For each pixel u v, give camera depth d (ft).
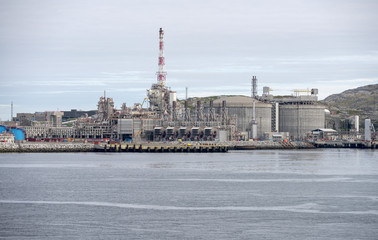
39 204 646.33
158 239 501.15
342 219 571.69
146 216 584.81
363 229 534.37
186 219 571.69
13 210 612.70
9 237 508.94
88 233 520.42
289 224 552.00
